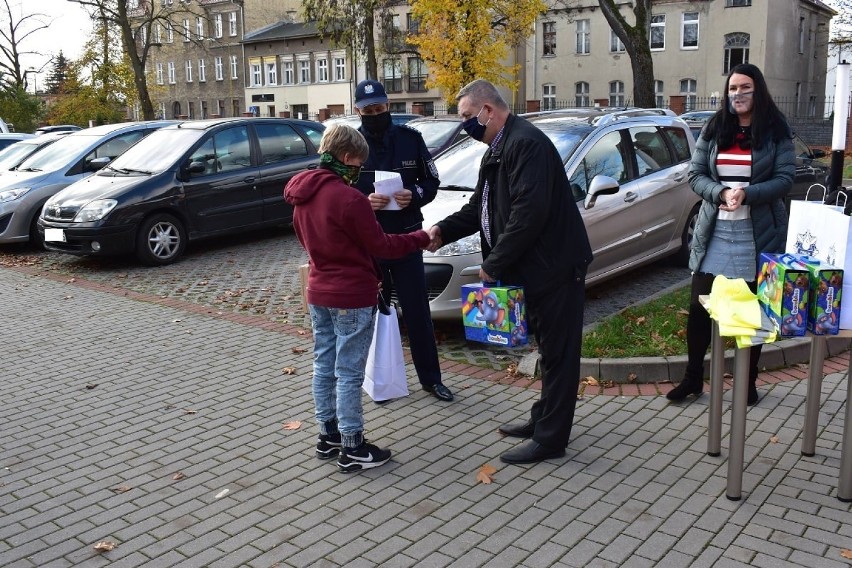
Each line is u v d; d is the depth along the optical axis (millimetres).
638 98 20703
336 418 4613
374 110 5125
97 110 43406
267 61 62031
